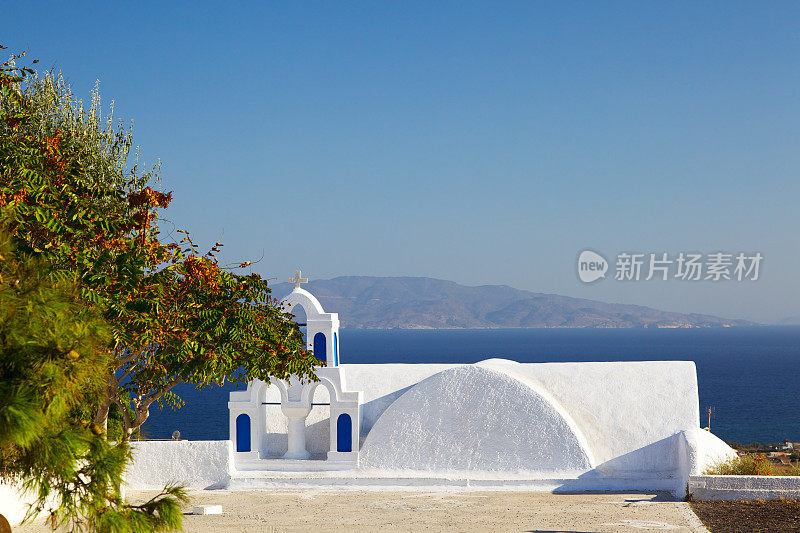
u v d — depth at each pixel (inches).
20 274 407.8
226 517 768.9
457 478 956.6
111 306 581.0
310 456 1028.5
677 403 1004.6
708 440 931.3
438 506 833.5
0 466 414.9
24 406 363.6
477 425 983.6
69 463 408.5
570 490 931.3
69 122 788.0
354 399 994.7
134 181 823.7
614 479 934.4
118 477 435.2
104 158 797.2
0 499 681.0
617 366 1058.1
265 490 955.3
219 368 669.9
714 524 697.0
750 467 866.1
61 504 428.1
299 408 992.2
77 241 592.4
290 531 687.7
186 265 648.4
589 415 1006.4
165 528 464.4
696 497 830.5
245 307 673.6
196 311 656.4
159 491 965.8
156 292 621.3
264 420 1045.2
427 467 973.2
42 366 377.1
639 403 1010.1
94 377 417.1
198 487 981.2
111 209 655.1
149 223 660.1
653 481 930.7
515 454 965.2
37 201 560.7
